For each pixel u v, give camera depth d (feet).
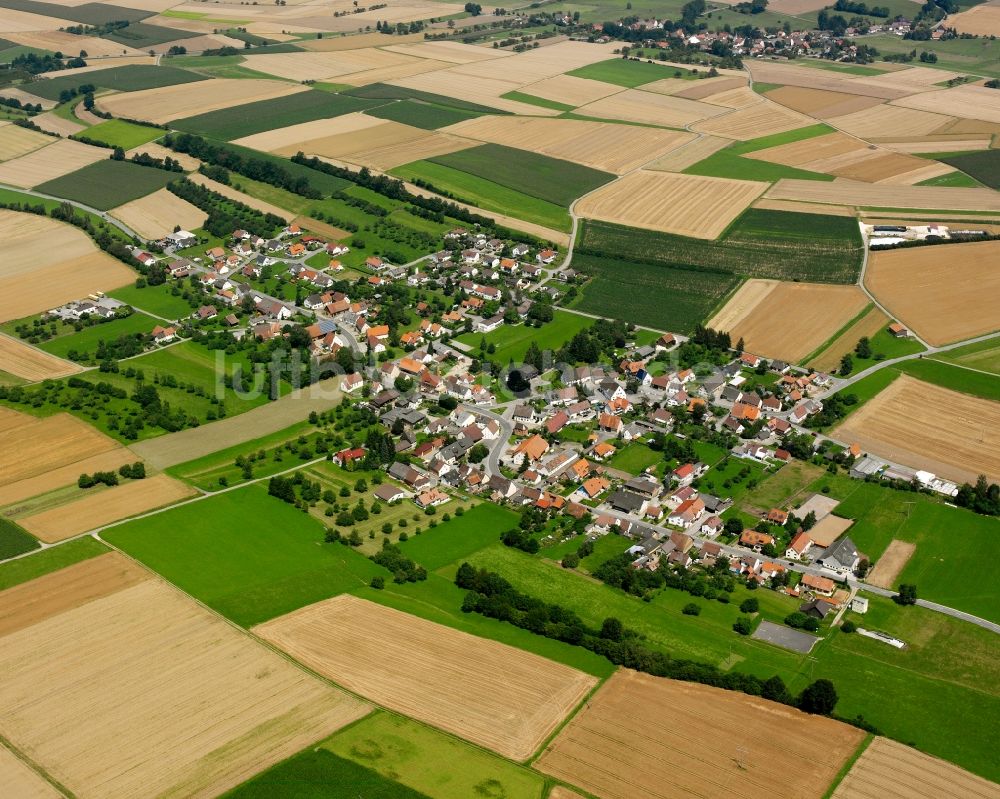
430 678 529.04
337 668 535.60
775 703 515.91
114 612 578.25
